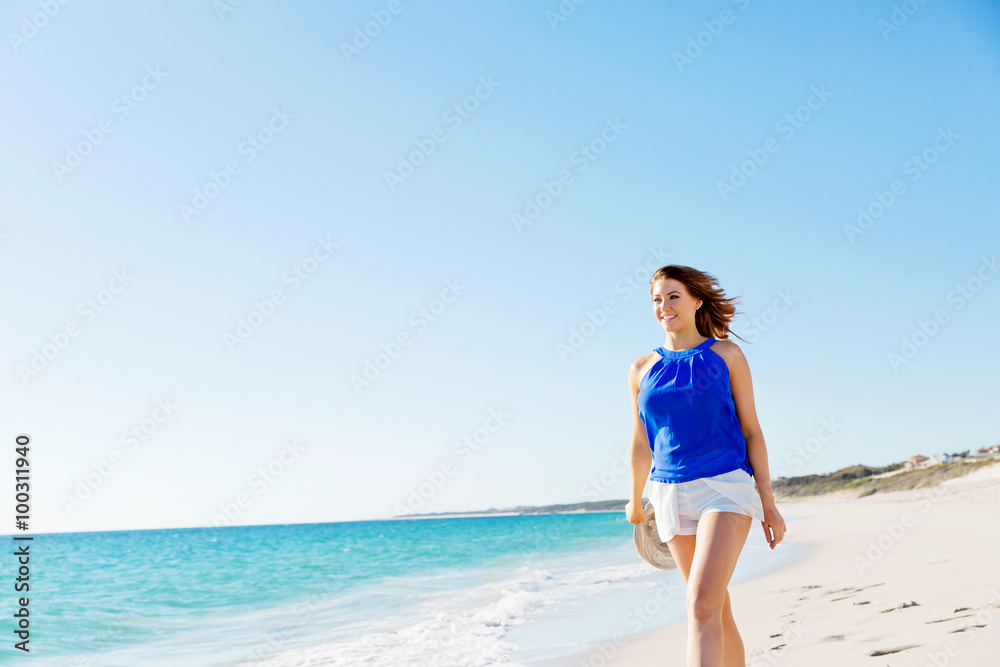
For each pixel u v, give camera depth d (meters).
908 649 3.63
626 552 17.27
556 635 5.86
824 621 4.70
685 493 2.53
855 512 26.59
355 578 13.90
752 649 4.12
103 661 6.76
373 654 5.74
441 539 31.12
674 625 5.89
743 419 2.62
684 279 2.77
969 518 14.08
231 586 13.74
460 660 5.09
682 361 2.63
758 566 9.73
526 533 33.81
